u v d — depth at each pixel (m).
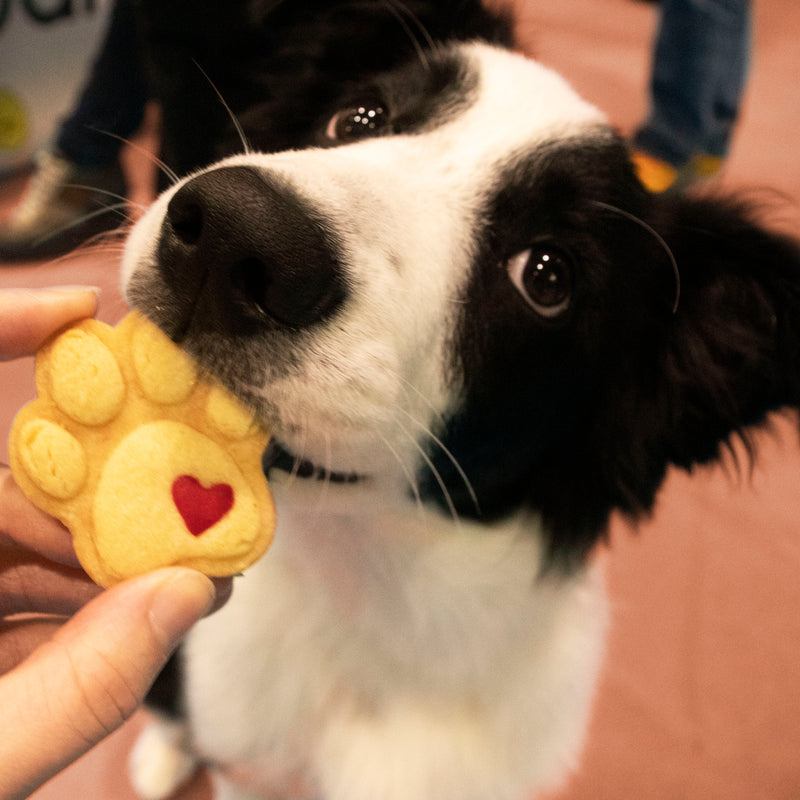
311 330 0.26
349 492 0.31
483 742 0.37
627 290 0.35
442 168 0.31
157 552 0.25
